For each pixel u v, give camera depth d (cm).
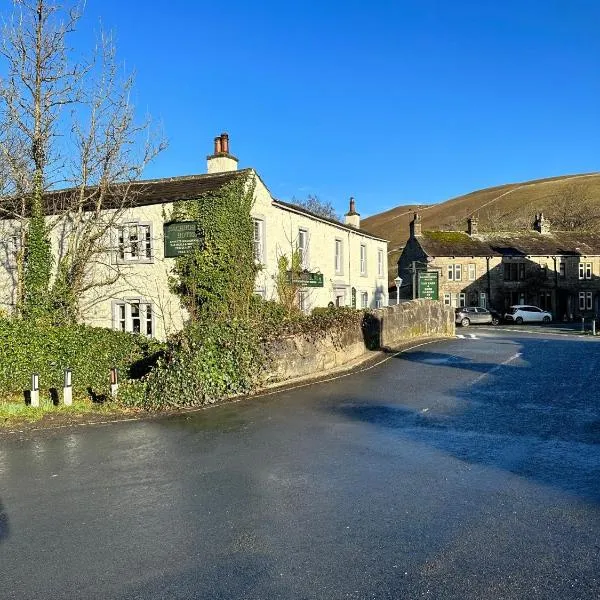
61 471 748
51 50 1639
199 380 1180
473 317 4494
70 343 1416
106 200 2019
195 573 459
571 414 1023
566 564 461
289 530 538
